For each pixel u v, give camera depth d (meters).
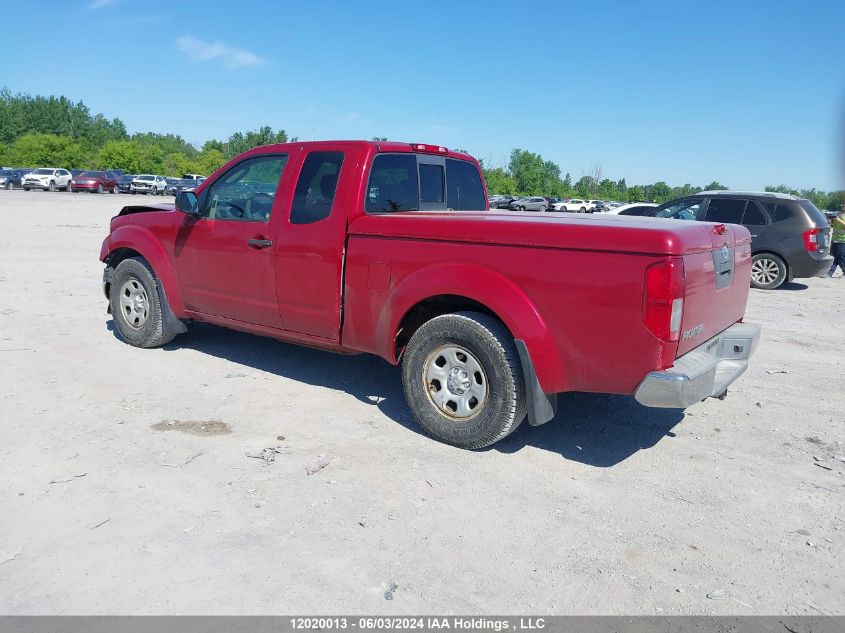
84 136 104.06
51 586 2.76
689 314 3.66
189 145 131.12
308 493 3.62
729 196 12.24
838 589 2.94
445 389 4.28
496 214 4.70
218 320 5.69
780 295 11.39
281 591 2.79
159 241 5.98
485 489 3.75
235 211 5.45
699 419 5.01
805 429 4.85
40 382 5.25
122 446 4.11
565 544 3.22
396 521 3.37
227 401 4.99
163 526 3.23
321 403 5.03
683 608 2.78
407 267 4.32
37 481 3.62
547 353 3.84
